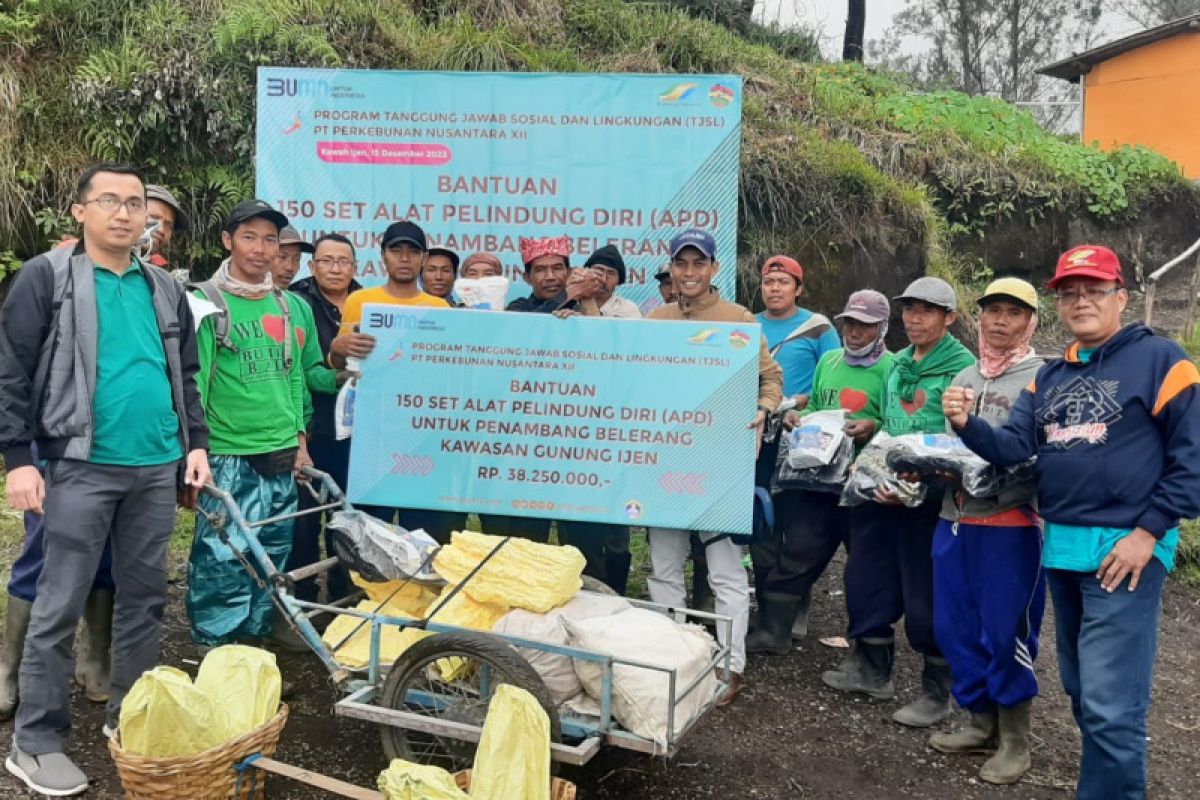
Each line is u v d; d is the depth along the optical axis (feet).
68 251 11.49
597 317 14.10
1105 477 10.52
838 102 38.06
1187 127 64.59
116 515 11.91
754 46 41.22
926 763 13.23
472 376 14.28
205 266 27.43
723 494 13.85
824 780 12.71
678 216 20.89
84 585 11.53
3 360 10.98
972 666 12.91
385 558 12.67
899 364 14.39
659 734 10.77
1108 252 10.93
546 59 31.53
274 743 10.95
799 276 18.19
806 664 16.42
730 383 13.82
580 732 11.10
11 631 13.11
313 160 21.33
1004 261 39.04
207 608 14.21
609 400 14.03
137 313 11.68
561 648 11.07
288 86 21.17
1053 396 11.15
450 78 20.98
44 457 11.32
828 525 16.08
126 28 27.81
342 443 16.76
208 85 26.48
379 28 29.60
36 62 27.27
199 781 10.12
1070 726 14.49
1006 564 12.57
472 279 16.90
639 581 19.70
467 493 14.38
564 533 17.79
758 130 31.27
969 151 39.29
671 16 37.55
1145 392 10.43
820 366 16.74
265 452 14.34
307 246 17.61
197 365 12.56
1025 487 12.35
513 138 21.02
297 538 16.53
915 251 29.94
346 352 14.44
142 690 10.21
